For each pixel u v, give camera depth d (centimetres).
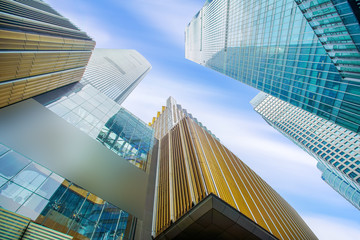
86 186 2091
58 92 3002
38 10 3341
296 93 4309
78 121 2728
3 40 1892
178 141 5012
